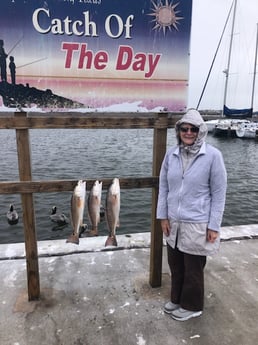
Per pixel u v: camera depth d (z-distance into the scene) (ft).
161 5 8.89
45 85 8.75
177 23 9.08
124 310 8.98
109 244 8.63
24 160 8.66
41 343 7.70
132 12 8.79
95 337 7.92
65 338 7.88
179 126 7.96
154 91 9.34
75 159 62.75
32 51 8.51
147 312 8.91
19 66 8.53
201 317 8.65
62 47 8.63
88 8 8.55
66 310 8.95
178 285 8.71
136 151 75.25
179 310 8.58
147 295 9.73
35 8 8.30
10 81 8.57
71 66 8.79
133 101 9.25
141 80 9.21
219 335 7.98
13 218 29.12
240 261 11.82
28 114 8.84
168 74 9.33
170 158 8.34
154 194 9.67
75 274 10.87
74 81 8.87
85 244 12.93
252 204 37.06
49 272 10.97
